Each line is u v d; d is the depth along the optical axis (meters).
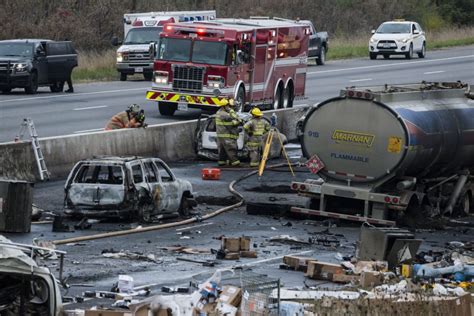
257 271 37.34
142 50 109.31
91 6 137.12
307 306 28.00
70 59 97.75
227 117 66.00
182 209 49.59
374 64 132.62
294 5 164.75
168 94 81.12
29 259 25.11
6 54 93.88
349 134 49.22
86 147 60.94
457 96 53.06
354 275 36.12
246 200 54.44
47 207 50.16
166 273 36.62
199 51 80.44
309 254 41.41
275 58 87.44
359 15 174.38
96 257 39.09
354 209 50.41
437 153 50.28
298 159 70.06
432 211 51.31
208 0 155.50
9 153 55.75
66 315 25.59
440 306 28.16
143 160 47.38
